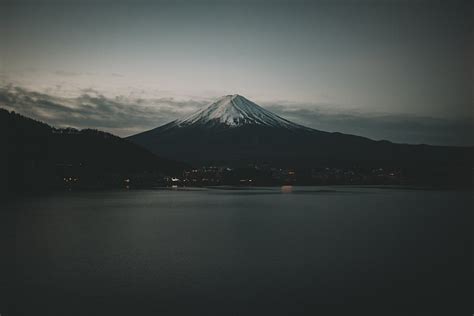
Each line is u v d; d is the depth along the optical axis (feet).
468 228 86.22
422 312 37.70
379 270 50.67
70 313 37.04
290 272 49.83
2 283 45.06
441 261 55.06
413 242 68.85
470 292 42.45
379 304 39.37
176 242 69.31
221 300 40.16
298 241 70.38
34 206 132.05
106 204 142.72
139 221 97.60
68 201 153.58
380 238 73.41
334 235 76.74
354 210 124.88
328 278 47.21
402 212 118.32
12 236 74.33
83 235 76.13
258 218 104.68
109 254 59.31
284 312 37.50
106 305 38.88
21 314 36.81
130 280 46.39
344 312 37.65
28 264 53.21
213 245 66.54
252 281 46.32
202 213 116.47
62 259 56.03
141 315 36.76
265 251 61.67
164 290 43.14
